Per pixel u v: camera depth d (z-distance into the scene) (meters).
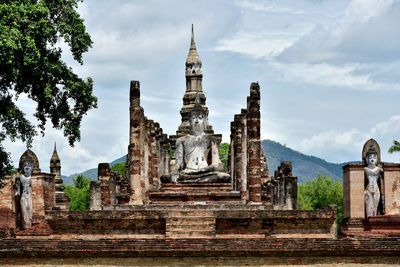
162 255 28.11
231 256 28.17
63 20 34.09
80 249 28.19
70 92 34.84
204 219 30.27
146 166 42.09
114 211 30.41
